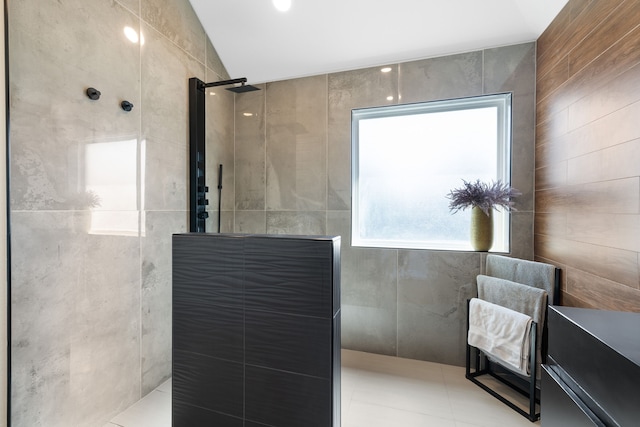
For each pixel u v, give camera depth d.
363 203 2.21
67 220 1.21
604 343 0.63
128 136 1.48
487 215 1.85
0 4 1.00
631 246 0.98
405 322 2.00
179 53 1.81
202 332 1.18
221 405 1.16
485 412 1.46
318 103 2.19
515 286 1.54
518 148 1.79
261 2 1.81
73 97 1.23
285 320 1.07
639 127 0.95
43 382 1.14
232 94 2.34
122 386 1.46
